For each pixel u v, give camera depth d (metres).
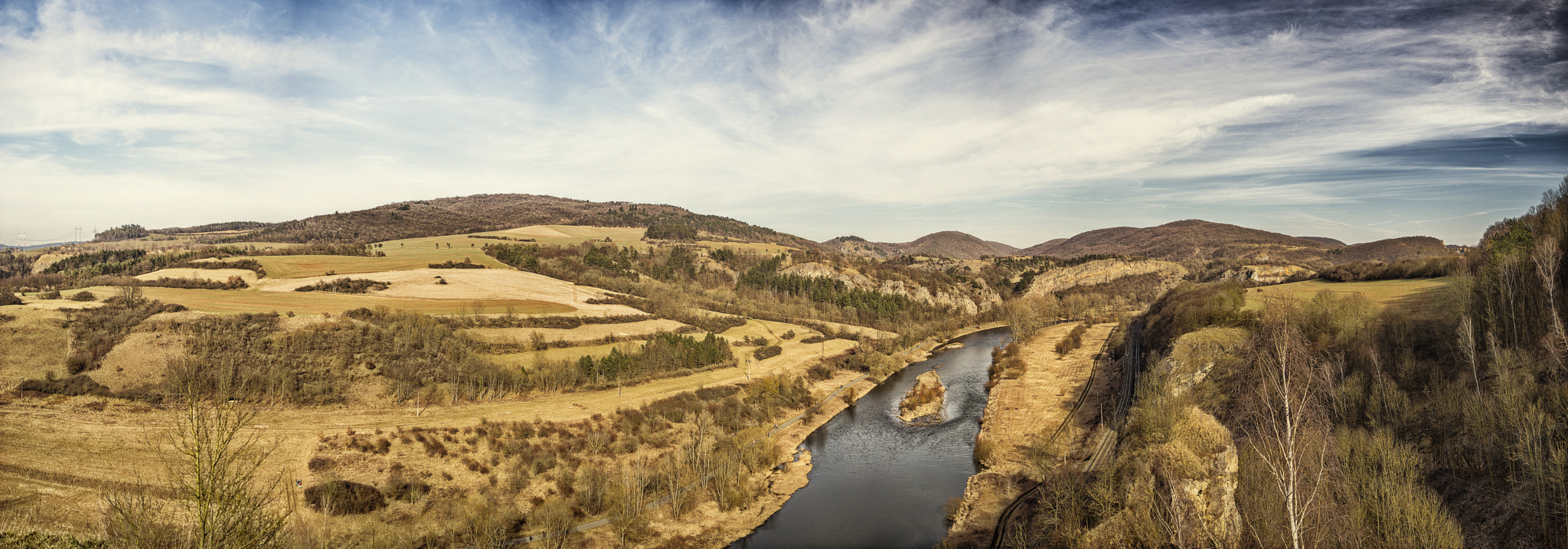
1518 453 32.38
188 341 62.81
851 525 50.28
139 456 44.78
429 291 109.88
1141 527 32.72
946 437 73.38
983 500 53.09
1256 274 193.75
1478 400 38.06
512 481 52.03
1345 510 26.94
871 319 171.62
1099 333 141.12
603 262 189.88
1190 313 83.50
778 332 131.62
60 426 47.47
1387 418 41.66
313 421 54.75
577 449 59.00
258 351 63.78
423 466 51.41
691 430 68.31
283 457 48.12
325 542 39.16
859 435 75.75
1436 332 51.94
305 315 75.81
